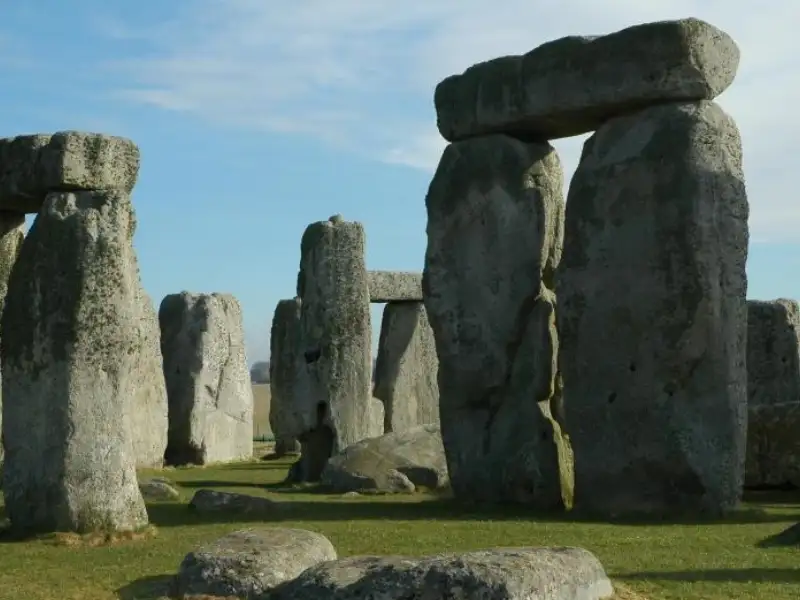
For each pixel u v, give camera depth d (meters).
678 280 12.91
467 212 15.09
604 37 13.55
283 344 27.67
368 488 16.44
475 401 14.99
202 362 24.56
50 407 11.26
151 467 22.41
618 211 13.40
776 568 9.06
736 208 13.13
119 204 11.54
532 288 14.64
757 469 16.47
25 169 11.65
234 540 8.41
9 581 9.19
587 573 7.26
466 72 15.09
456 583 6.66
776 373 21.05
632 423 13.17
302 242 20.66
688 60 12.96
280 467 23.19
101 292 11.35
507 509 14.01
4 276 12.89
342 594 6.92
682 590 8.21
